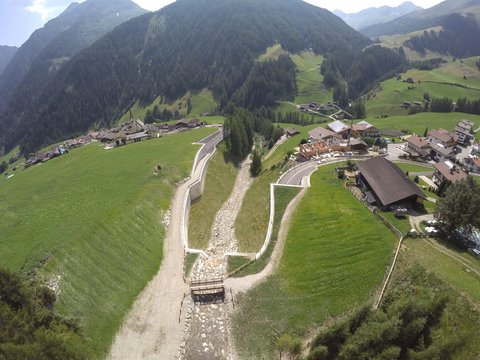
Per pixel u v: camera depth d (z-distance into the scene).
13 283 39.66
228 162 122.31
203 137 138.38
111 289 50.75
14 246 55.31
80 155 130.38
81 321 44.47
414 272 47.75
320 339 39.28
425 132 136.25
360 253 54.84
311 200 73.06
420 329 36.34
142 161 103.25
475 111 194.25
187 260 60.19
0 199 85.25
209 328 47.06
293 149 119.62
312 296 49.91
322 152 106.31
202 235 73.69
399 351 34.31
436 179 80.31
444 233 55.31
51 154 157.88
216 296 52.06
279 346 42.91
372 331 36.25
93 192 80.06
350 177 82.25
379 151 107.75
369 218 63.06
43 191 85.38
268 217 71.81
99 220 63.06
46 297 43.97
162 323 47.25
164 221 71.94
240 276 55.66
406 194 63.72
